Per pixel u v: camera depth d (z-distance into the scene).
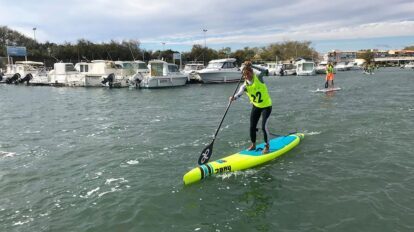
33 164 9.16
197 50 85.81
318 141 10.30
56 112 19.08
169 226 5.67
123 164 8.86
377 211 5.85
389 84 34.66
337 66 80.88
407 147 9.40
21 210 6.42
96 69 39.25
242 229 5.51
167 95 28.00
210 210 6.17
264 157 8.39
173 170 8.25
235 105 20.41
